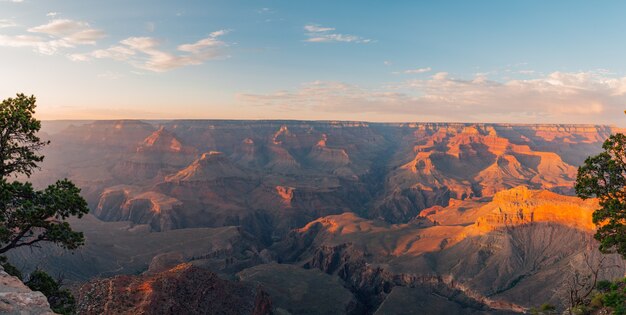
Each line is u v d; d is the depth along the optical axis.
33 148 31.58
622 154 33.47
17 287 22.41
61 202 29.78
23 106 30.41
